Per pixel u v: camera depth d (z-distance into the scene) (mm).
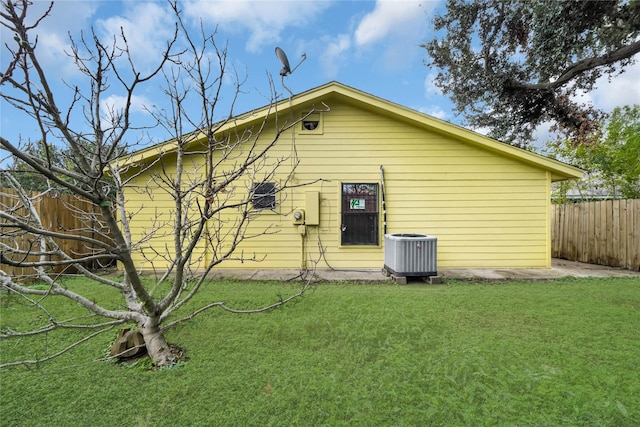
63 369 2549
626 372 2459
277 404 2102
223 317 3697
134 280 2365
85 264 6758
